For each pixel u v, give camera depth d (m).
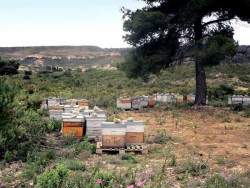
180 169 9.48
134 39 26.30
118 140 11.83
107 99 32.88
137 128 12.27
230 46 22.16
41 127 14.23
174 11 27.69
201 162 10.38
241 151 12.65
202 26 26.70
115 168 9.25
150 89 50.12
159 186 7.48
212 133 16.42
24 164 9.83
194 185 8.23
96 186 6.26
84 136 13.17
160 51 26.73
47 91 40.66
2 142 10.73
